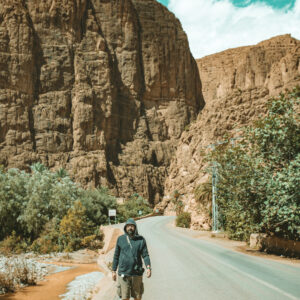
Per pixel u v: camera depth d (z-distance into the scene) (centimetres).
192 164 10775
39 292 1261
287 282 850
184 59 14425
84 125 11400
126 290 504
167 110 13600
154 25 14088
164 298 707
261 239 1816
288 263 1247
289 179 1305
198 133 11088
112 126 12138
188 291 768
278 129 1509
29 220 3419
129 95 12950
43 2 11888
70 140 11206
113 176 11431
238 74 14475
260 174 1540
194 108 14300
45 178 3831
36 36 11594
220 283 849
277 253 1597
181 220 4506
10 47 11044
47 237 3109
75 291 1227
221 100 10812
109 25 13188
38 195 3572
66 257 2572
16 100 10750
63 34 12000
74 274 1827
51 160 10694
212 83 15962
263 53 14312
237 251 1736
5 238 3316
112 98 12312
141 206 9000
